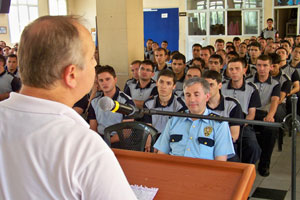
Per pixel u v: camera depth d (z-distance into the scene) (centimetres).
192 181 108
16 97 77
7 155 73
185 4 1151
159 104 315
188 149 226
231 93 362
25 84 77
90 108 328
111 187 71
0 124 75
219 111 295
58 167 70
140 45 576
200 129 228
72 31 75
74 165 70
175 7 1189
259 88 403
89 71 80
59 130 73
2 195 73
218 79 291
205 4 1127
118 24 537
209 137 225
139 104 407
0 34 1198
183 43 1187
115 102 135
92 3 1391
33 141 72
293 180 157
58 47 73
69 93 79
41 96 76
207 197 99
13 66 558
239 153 304
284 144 440
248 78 417
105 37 548
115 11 534
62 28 74
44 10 1327
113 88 320
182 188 104
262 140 347
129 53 543
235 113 292
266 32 959
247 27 1091
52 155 70
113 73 319
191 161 121
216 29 1130
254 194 307
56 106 75
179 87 439
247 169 112
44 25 74
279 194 307
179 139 231
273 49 676
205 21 1138
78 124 76
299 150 409
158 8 1199
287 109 443
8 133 74
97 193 70
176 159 123
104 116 319
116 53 546
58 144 71
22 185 71
